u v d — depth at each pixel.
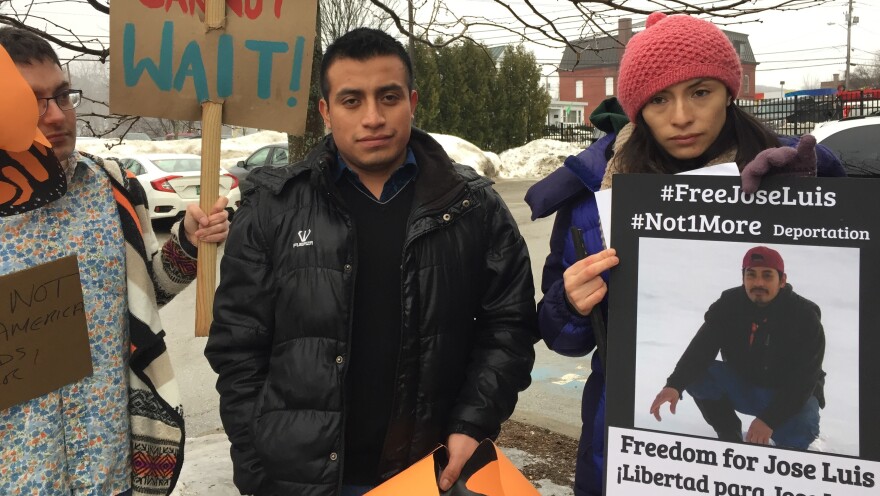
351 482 1.88
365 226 1.86
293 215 1.84
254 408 1.84
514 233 1.97
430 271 1.81
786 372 1.32
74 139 1.69
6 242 1.54
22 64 1.56
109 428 1.68
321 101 1.95
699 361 1.37
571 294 1.51
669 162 1.62
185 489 3.26
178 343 5.98
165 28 1.99
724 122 1.57
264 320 1.86
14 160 1.53
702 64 1.45
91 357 1.65
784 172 1.34
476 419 1.81
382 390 1.83
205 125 1.98
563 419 4.19
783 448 1.31
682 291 1.39
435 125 29.42
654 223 1.41
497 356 1.89
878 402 1.27
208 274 1.90
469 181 1.94
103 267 1.68
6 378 1.51
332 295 1.78
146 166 12.33
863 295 1.29
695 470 1.36
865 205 1.29
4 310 1.50
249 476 1.85
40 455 1.56
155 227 12.50
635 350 1.41
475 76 30.12
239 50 2.00
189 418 4.45
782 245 1.33
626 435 1.40
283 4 2.01
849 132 5.54
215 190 1.94
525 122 31.73
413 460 1.83
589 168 1.71
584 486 1.75
